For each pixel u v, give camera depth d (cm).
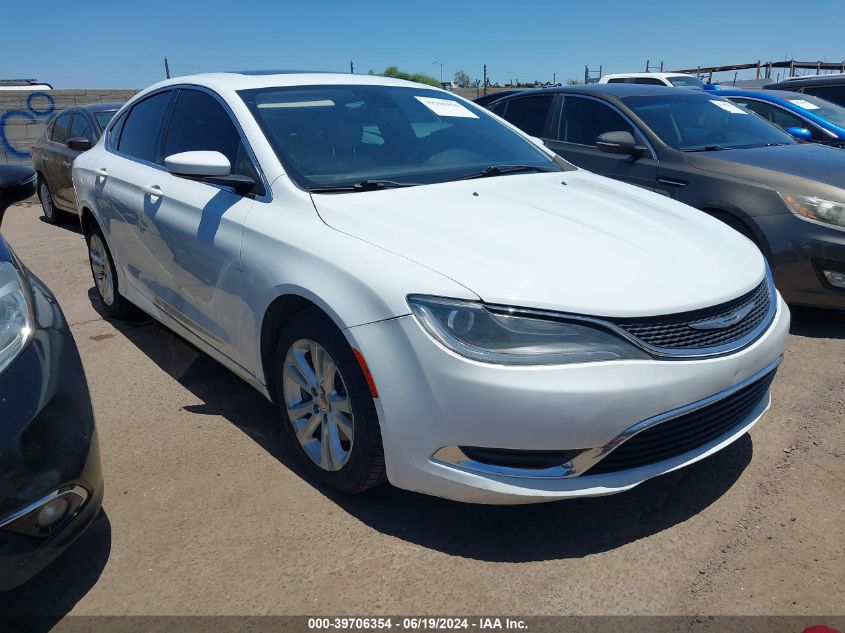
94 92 1446
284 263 273
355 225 267
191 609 223
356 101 364
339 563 242
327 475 277
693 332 238
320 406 275
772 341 267
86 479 212
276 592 229
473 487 230
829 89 1001
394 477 246
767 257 456
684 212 322
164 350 448
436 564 241
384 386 235
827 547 246
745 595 224
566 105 623
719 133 561
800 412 345
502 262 239
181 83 399
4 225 934
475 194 304
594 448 224
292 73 385
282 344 285
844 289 437
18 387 199
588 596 226
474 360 220
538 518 266
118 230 427
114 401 373
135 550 251
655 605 222
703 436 251
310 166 311
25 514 193
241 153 326
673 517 265
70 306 550
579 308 223
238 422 346
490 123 406
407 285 232
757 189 461
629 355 225
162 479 295
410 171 327
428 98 398
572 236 264
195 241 331
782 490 279
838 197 433
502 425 220
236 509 273
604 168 566
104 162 453
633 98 585
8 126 1364
